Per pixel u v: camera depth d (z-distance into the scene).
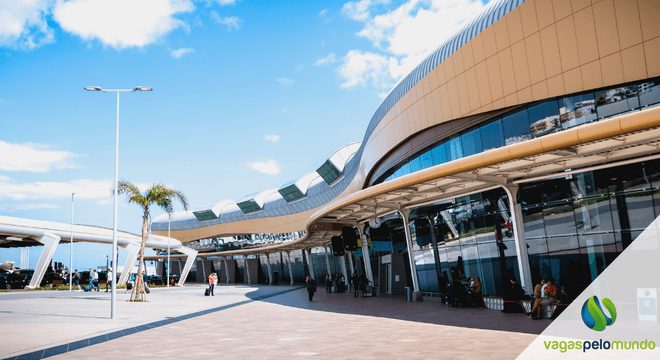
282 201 71.50
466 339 10.83
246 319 17.36
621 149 14.57
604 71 15.03
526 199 19.14
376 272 38.72
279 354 9.72
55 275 53.84
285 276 71.12
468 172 16.52
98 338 12.47
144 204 29.72
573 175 17.47
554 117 17.03
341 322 15.51
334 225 32.88
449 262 24.56
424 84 22.53
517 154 12.94
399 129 25.69
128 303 26.53
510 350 9.34
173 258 94.25
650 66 14.02
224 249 84.19
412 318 15.96
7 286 45.03
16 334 13.20
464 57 19.70
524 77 17.31
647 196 15.50
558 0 15.85
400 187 17.52
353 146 53.06
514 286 16.42
